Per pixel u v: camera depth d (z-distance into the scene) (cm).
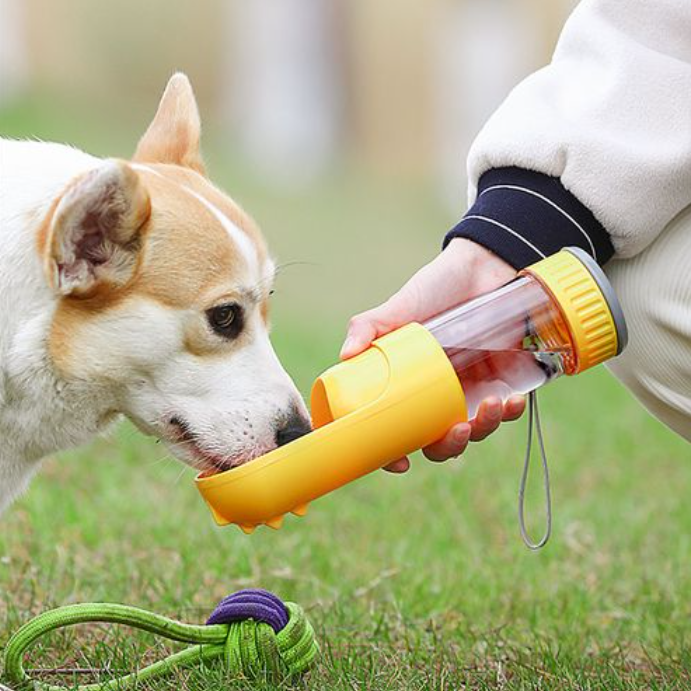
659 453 1037
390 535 824
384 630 641
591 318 493
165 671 539
